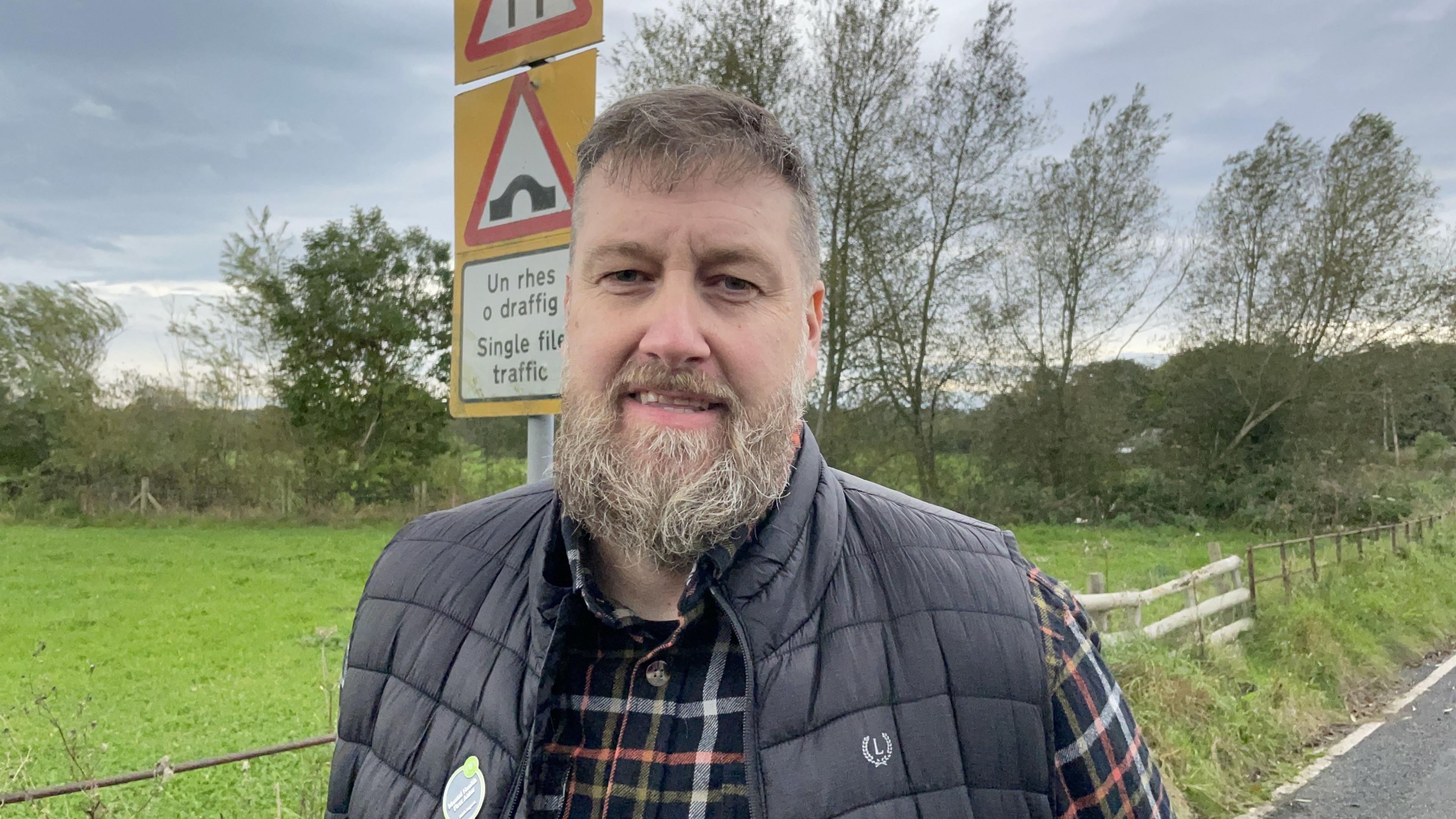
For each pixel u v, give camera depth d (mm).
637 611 1235
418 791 1181
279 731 7367
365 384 28578
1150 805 1122
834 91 21406
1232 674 6516
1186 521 23953
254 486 27453
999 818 1044
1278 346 24000
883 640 1114
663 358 1069
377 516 27578
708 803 1048
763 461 1093
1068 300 24969
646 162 1095
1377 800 4887
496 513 1433
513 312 2502
